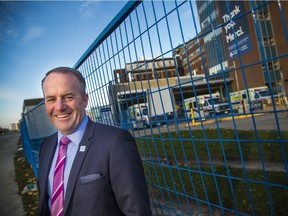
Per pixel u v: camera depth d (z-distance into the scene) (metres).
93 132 1.44
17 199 6.04
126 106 2.59
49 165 1.61
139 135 2.59
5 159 14.06
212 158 6.18
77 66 3.75
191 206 3.55
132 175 1.29
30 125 7.91
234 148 6.40
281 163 4.99
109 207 1.30
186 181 4.44
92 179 1.29
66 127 1.46
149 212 1.29
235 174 4.60
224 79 1.75
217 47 1.71
